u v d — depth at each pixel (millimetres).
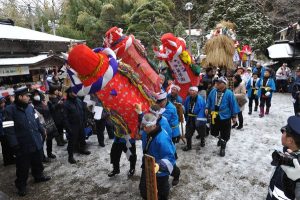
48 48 14086
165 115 5059
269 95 8367
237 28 19031
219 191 4391
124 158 5895
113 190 4695
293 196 2080
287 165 2041
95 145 6863
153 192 3082
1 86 9844
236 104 5480
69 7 29391
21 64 10320
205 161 5465
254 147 6051
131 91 4172
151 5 22062
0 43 11219
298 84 7031
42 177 5141
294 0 21594
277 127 7430
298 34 14617
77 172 5441
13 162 6180
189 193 4387
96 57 3652
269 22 20188
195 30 26047
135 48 5059
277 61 16422
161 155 3307
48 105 6379
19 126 4566
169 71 7586
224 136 5617
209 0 28875
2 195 4512
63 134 7332
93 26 26266
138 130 4281
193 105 5945
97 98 4254
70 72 3760
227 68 9125
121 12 26516
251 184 4531
